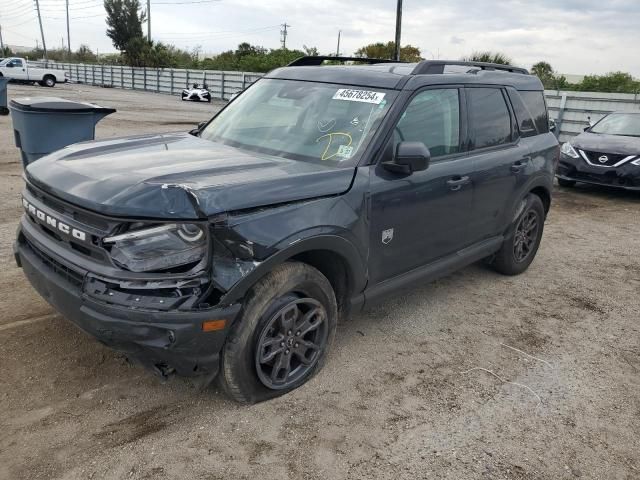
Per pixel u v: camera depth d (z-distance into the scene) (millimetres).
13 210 6648
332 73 4191
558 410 3398
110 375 3387
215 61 52188
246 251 2779
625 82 31359
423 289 5180
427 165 3475
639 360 4105
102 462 2691
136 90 42375
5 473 2574
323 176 3230
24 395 3145
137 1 61969
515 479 2791
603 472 2891
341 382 3518
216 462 2750
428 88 3979
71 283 2838
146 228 2658
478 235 4695
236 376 3006
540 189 5539
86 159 3322
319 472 2738
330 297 3379
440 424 3176
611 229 7844
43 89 33562
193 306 2680
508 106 4965
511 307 4906
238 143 3914
